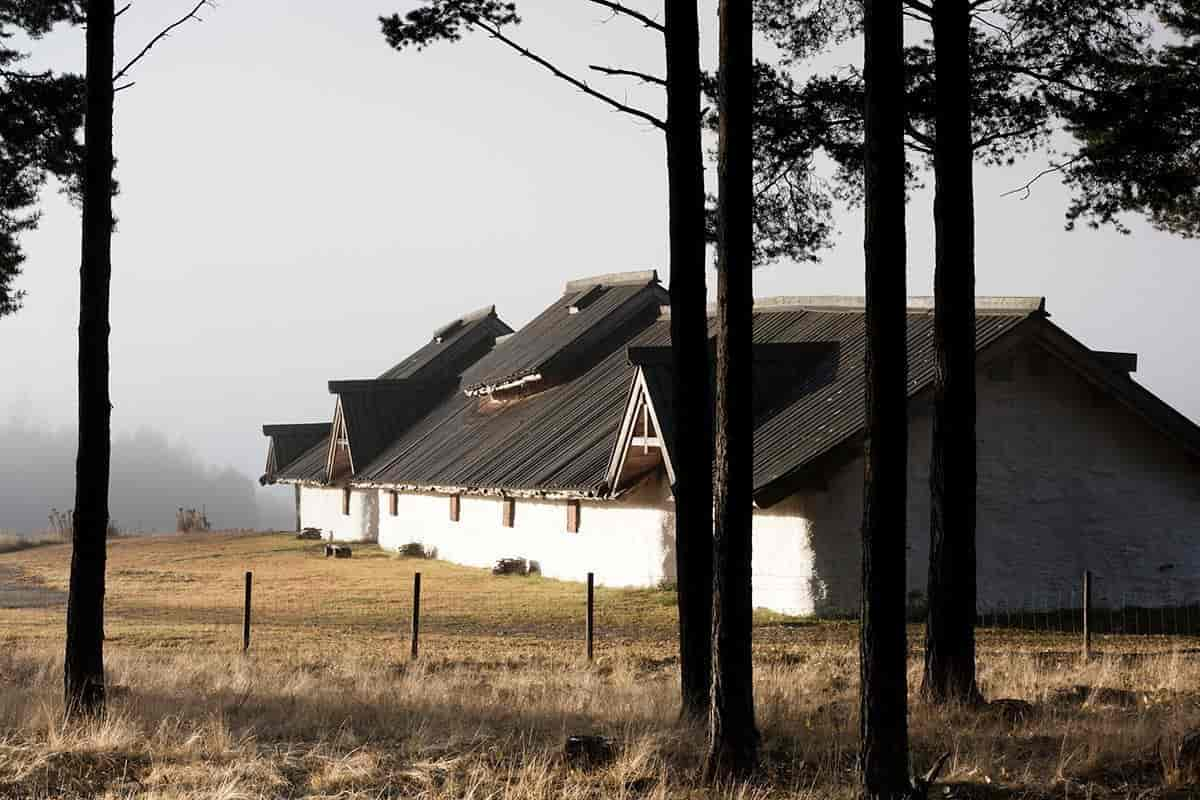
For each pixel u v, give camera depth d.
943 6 30.23
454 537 89.44
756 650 44.28
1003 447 59.31
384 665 40.22
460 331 125.69
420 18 28.64
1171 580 61.72
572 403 86.56
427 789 21.78
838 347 66.81
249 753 24.75
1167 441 61.88
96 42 30.30
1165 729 25.17
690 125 28.02
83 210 30.38
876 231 21.06
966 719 28.00
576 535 73.12
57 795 21.98
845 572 55.97
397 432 109.94
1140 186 37.19
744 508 22.52
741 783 21.62
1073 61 35.28
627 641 49.19
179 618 59.41
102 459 30.38
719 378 22.84
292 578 80.94
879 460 20.58
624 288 99.12
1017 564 59.16
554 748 24.08
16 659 41.59
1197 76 36.03
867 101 21.53
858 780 20.86
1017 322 57.97
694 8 28.02
